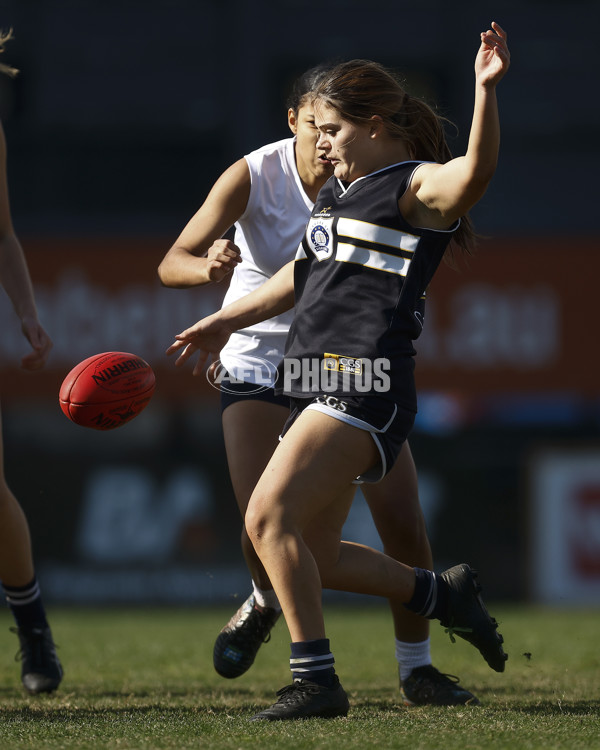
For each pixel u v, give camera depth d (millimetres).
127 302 41031
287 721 10109
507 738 9125
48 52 50000
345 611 36406
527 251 41188
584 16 50375
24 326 14008
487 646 12078
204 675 16562
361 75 10875
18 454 41219
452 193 10078
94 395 11461
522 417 43688
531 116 50375
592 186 50156
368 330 10500
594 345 40875
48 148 49938
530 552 40156
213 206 12844
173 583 40062
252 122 49844
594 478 39938
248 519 10477
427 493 41625
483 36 9742
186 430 41531
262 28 49812
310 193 13125
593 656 18891
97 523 40719
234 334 13438
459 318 41125
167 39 50062
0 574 13828
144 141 50188
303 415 10578
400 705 12469
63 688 14648
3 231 14383
